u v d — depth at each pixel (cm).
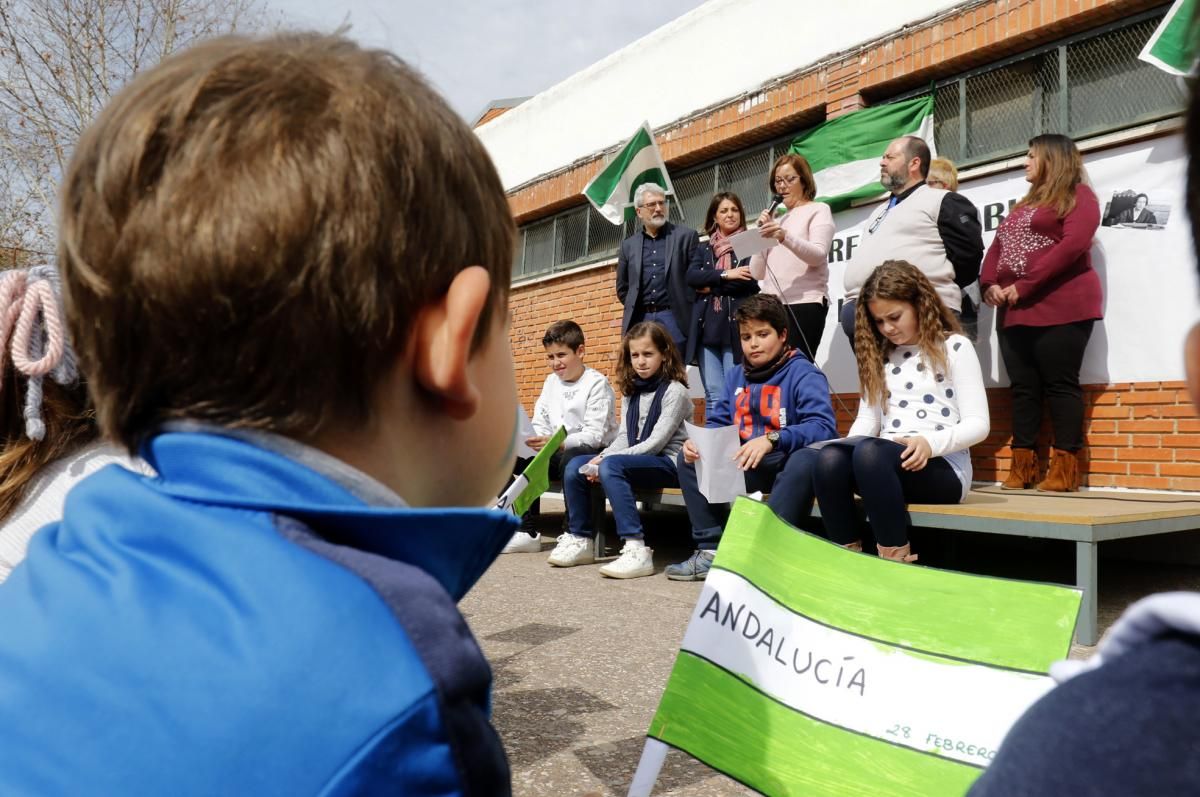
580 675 272
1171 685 45
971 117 573
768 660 151
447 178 71
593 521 497
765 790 139
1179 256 454
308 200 63
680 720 145
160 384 66
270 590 60
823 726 144
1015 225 473
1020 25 529
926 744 138
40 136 1182
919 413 362
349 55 73
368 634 59
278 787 55
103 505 69
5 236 1102
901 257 484
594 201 753
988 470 522
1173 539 467
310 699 57
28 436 132
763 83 696
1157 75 477
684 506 450
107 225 65
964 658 142
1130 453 470
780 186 551
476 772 61
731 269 584
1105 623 336
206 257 62
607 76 877
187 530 63
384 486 70
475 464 79
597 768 202
